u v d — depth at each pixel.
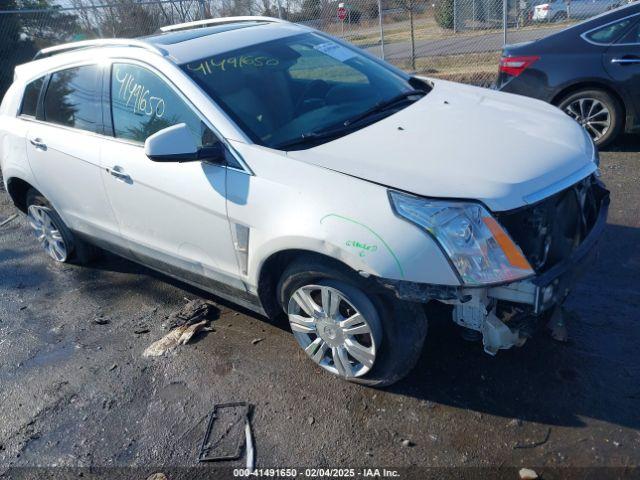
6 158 4.94
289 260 3.26
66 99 4.36
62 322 4.33
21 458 3.07
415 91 4.01
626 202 5.12
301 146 3.22
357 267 2.74
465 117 3.42
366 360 3.05
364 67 4.19
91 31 12.49
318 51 4.13
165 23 12.20
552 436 2.77
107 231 4.30
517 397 3.03
